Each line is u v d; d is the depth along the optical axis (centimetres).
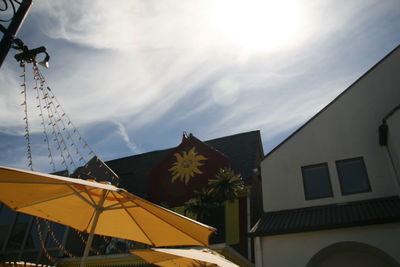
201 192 1925
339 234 1127
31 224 1931
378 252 1060
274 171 1461
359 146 1369
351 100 1470
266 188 1434
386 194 1230
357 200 1262
